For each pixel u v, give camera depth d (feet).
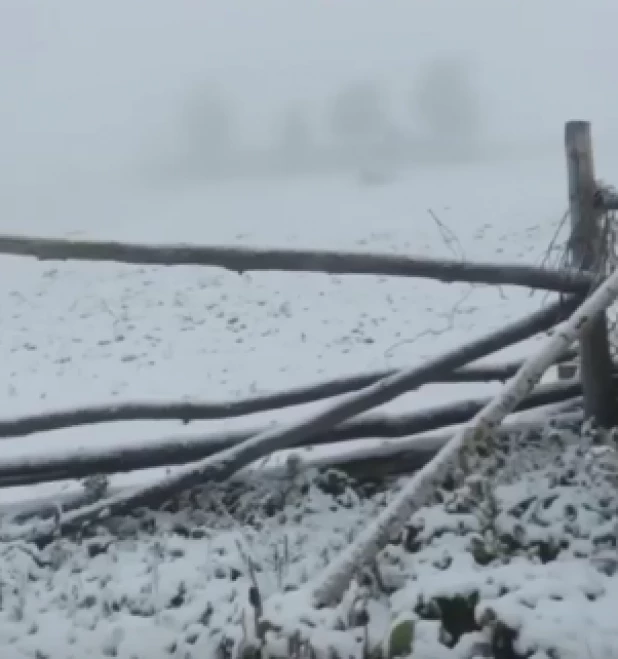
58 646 14.32
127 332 50.98
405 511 13.17
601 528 14.47
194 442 19.15
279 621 12.13
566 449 18.45
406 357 42.73
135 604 15.20
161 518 18.67
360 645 11.88
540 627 11.48
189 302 54.80
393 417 19.57
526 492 15.97
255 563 15.84
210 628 13.83
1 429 18.62
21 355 49.06
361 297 53.21
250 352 46.03
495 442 14.56
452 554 13.78
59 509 18.61
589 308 13.99
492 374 19.98
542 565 13.34
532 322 18.54
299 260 17.75
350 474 19.51
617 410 18.86
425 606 12.25
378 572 13.16
